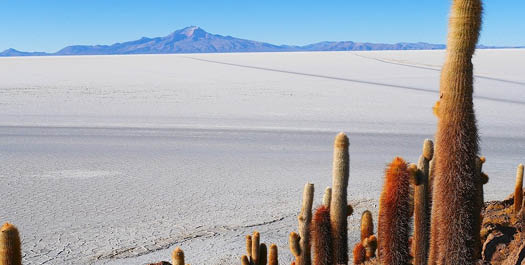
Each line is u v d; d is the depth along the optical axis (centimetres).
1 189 1436
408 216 328
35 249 972
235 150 2020
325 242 374
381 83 5184
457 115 265
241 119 2866
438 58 10162
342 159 368
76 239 1029
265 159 1858
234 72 6906
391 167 333
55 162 1797
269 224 1116
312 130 2495
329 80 5578
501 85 4703
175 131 2462
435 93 4256
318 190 1412
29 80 5500
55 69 7562
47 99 3719
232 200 1324
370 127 2584
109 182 1527
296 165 1761
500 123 2606
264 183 1515
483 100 3553
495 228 595
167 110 3225
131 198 1350
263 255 532
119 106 3397
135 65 8644
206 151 2003
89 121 2759
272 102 3653
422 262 362
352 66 8112
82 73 6731
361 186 1420
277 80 5609
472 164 269
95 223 1134
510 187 1362
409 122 2761
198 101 3697
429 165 397
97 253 945
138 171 1670
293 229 1077
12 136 2292
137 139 2252
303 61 9712
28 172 1648
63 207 1262
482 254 545
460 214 271
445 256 275
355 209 1183
